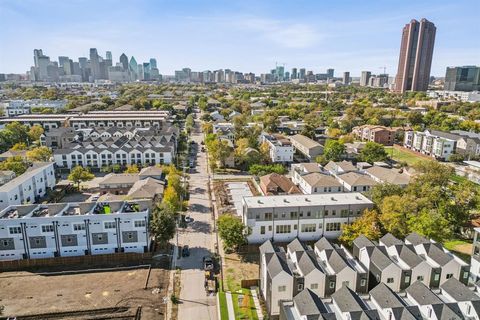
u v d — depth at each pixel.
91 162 135.75
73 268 68.69
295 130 198.38
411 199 76.19
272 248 62.91
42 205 74.56
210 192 112.19
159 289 62.41
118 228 71.81
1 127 181.50
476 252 62.38
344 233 75.19
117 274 67.00
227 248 74.75
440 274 59.97
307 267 57.88
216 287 63.19
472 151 153.25
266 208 75.44
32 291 61.28
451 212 81.44
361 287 58.97
